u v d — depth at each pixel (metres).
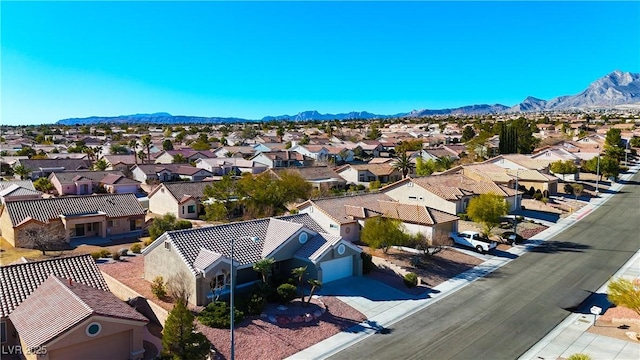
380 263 40.81
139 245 46.56
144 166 94.50
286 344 27.14
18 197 67.69
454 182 64.75
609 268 41.78
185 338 22.84
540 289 36.94
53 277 28.22
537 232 54.62
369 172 90.81
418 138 160.75
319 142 146.62
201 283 31.52
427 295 35.62
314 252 36.38
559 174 82.94
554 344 27.64
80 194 82.69
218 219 58.00
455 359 25.91
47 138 177.25
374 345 27.44
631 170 102.06
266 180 60.94
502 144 114.94
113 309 25.36
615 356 25.95
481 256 45.69
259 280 35.19
